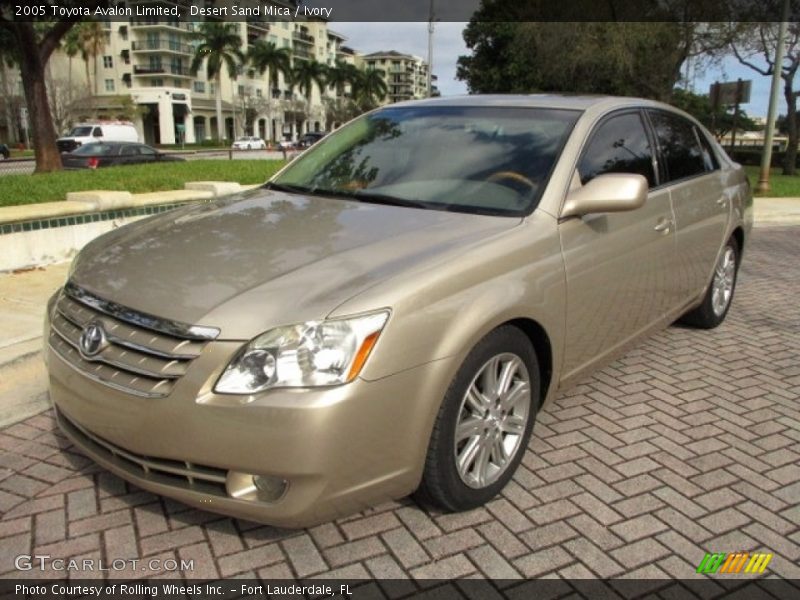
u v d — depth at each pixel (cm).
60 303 297
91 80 7719
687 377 455
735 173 544
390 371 245
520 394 310
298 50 9938
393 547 274
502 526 289
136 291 266
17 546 270
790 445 365
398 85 14500
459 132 387
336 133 444
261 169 1151
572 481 325
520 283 293
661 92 2538
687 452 355
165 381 245
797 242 1019
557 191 333
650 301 410
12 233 632
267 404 232
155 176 997
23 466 327
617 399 419
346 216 326
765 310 621
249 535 279
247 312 244
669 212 418
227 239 302
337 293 249
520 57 3108
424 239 294
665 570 266
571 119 375
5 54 4741
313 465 236
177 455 244
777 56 1598
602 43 2403
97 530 281
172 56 7819
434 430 268
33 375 425
